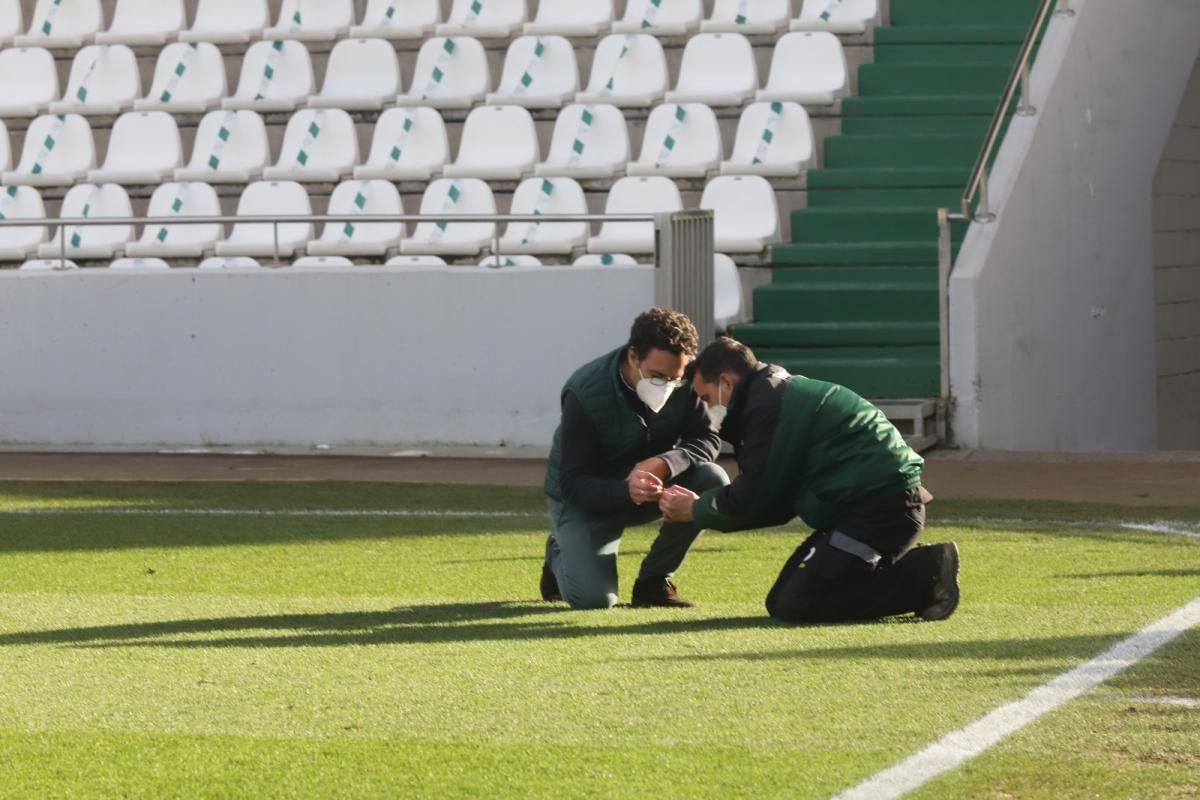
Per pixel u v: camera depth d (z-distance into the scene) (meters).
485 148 26.91
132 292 22.97
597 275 21.53
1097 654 10.01
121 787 7.74
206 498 18.27
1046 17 25.89
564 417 11.55
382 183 26.23
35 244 27.47
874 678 9.48
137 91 29.92
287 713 8.95
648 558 11.92
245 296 22.67
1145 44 27.22
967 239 22.17
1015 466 19.89
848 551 10.95
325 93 28.94
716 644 10.47
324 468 20.86
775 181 25.16
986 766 7.80
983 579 12.80
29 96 30.48
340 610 12.04
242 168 27.89
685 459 11.35
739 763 7.92
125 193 27.53
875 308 23.22
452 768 7.93
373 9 30.09
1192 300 29.72
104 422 23.12
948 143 25.25
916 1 27.52
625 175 25.89
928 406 21.30
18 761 8.15
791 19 27.97
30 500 18.23
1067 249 24.38
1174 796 7.35
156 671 10.01
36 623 11.65
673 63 28.11
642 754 8.09
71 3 31.67
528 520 16.47
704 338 21.67
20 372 23.33
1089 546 14.34
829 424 10.92
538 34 28.52
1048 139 23.75
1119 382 26.31
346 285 22.38
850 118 26.05
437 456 21.81
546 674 9.73
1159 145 27.84
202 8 30.92
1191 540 14.62
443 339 22.14
